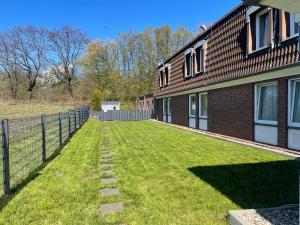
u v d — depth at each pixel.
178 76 19.59
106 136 14.38
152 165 7.39
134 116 31.55
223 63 12.47
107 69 47.56
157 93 26.22
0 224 3.98
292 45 8.01
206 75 14.37
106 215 4.23
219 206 4.43
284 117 8.79
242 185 5.43
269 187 5.28
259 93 10.30
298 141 8.27
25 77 49.78
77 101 47.88
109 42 47.47
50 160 8.23
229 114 12.38
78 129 18.28
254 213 3.88
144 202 4.70
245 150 9.21
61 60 50.84
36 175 6.55
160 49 45.03
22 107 39.34
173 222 3.93
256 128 10.41
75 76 51.12
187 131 15.91
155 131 16.53
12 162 6.14
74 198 4.98
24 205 4.66
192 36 45.25
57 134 10.53
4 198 5.00
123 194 5.15
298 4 3.66
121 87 46.41
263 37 9.84
